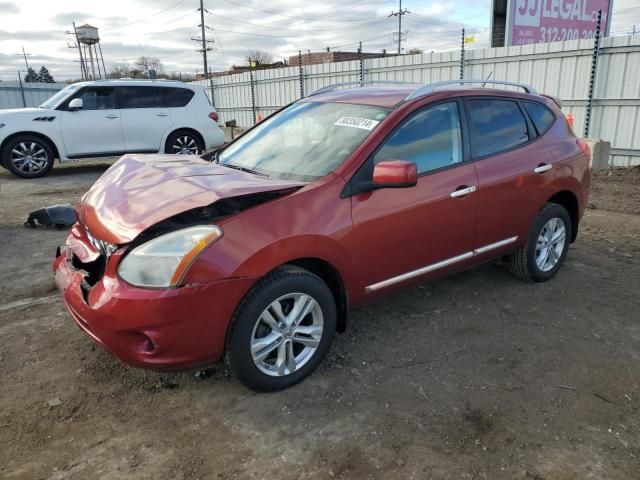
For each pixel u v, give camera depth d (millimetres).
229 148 4281
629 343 3701
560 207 4672
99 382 3182
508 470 2490
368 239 3283
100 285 2785
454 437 2717
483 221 3979
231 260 2736
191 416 2879
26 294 4508
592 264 5250
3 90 27000
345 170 3242
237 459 2557
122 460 2547
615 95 10953
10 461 2523
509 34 12727
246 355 2889
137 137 11086
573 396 3074
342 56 35312
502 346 3641
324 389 3125
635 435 2742
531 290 4570
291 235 2920
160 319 2633
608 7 14484
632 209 7719
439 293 4500
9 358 3445
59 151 10516
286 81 18875
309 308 3102
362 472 2477
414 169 3086
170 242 2691
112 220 2928
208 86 23156
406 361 3438
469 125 3965
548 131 4605
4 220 7051
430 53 14000
